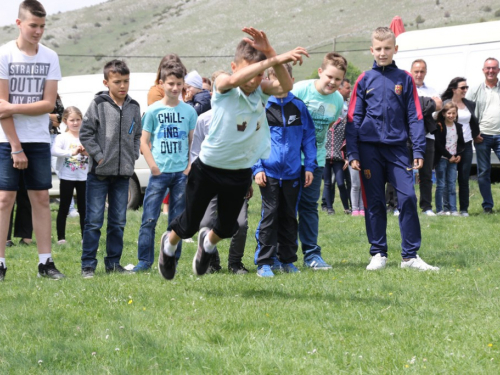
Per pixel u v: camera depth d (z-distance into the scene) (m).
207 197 5.60
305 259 7.96
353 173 13.21
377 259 7.67
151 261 7.85
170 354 4.40
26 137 6.87
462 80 13.03
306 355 4.37
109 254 7.59
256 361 4.24
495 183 17.80
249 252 9.23
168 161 7.72
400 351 4.40
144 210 7.80
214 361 4.23
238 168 5.51
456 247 9.27
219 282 6.63
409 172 7.66
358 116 7.69
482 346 4.50
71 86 15.86
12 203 7.01
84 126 7.30
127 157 7.40
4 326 5.02
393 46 7.62
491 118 12.95
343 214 13.52
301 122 7.43
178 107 7.80
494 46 16.66
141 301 5.76
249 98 5.30
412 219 7.61
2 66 6.77
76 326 5.02
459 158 12.90
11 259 8.86
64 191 10.15
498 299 5.80
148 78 15.62
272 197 7.34
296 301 5.75
